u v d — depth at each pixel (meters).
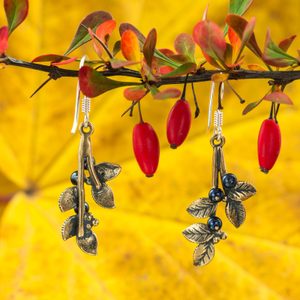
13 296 0.43
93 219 0.30
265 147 0.30
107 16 0.29
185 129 0.29
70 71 0.29
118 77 0.43
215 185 0.30
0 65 0.28
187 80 0.29
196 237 0.30
